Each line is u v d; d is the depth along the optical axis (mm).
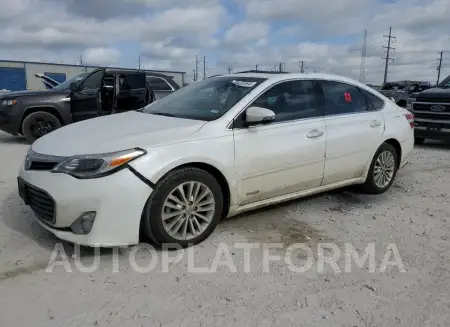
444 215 4680
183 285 3029
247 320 2639
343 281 3156
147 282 3055
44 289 2922
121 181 3176
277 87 4266
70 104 8578
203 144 3582
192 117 4004
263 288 3021
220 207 3773
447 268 3406
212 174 3732
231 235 3914
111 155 3207
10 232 3814
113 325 2551
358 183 5070
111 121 4137
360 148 4859
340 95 4859
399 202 5098
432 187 5840
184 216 3557
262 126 4000
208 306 2775
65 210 3166
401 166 5590
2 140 9766
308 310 2766
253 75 4512
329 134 4516
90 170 3172
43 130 9023
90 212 3164
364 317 2709
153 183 3291
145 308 2734
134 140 3385
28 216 4211
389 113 5332
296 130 4234
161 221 3402
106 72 7941
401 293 3008
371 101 5203
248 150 3852
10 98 8750
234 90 4219
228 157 3721
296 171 4262
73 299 2812
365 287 3076
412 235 4078
